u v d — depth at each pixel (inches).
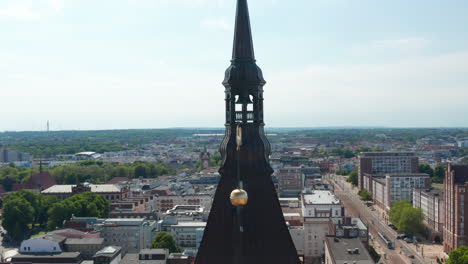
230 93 1572.3
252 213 1561.3
